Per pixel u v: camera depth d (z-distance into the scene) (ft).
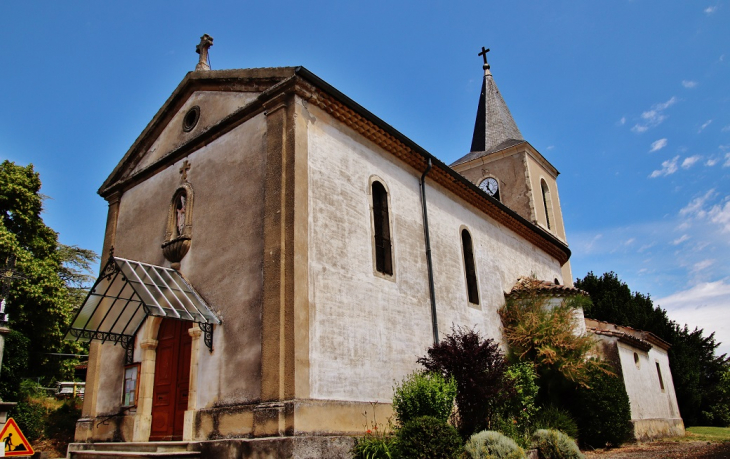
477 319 49.32
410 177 46.19
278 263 32.37
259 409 29.96
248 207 36.11
